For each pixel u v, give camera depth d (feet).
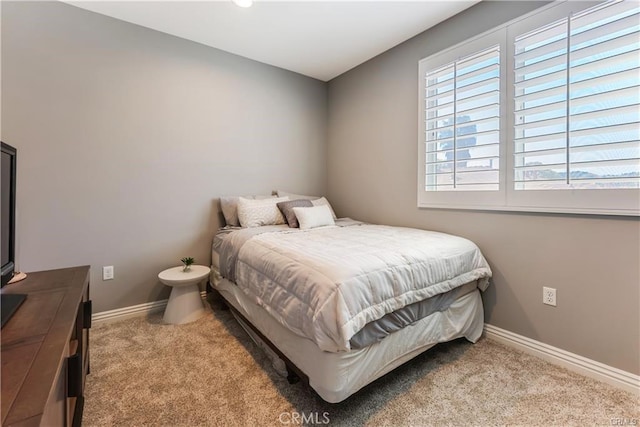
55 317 3.18
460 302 6.37
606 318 5.31
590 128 5.35
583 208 5.49
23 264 6.62
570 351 5.73
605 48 5.14
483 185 7.06
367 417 4.37
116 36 7.62
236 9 7.27
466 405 4.64
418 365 5.74
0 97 6.30
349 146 11.05
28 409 1.79
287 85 10.94
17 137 6.49
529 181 6.22
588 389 5.08
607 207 5.22
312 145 11.72
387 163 9.60
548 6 5.84
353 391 4.32
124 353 6.08
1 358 2.35
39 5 6.66
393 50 9.21
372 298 4.42
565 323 5.80
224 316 7.96
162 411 4.47
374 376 4.66
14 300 3.57
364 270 4.55
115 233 7.77
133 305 8.08
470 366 5.73
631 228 5.03
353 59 10.05
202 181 9.14
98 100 7.43
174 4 7.07
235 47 9.21
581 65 5.41
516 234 6.49
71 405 3.47
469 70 7.33
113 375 5.33
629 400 4.80
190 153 8.89
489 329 6.97
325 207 9.32
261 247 6.23
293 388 5.01
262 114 10.34
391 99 9.36
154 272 8.39
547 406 4.64
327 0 6.94
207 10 7.31
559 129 5.77
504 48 6.55
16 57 6.44
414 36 8.55
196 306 7.84
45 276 4.75
